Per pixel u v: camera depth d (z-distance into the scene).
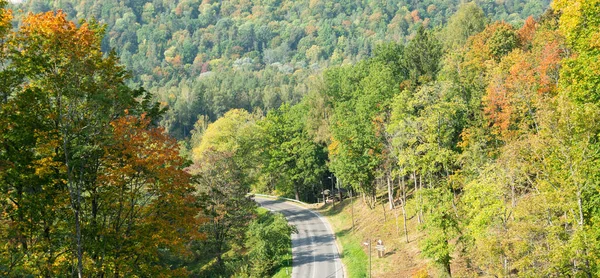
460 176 36.94
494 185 27.55
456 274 35.47
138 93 28.39
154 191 27.62
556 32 46.34
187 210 28.25
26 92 23.31
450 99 46.81
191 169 58.88
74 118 24.83
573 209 23.55
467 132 42.09
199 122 155.38
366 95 59.22
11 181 23.25
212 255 54.47
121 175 25.80
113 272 27.44
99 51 25.84
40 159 24.20
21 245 24.59
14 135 23.03
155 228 27.45
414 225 54.75
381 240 54.84
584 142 22.73
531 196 24.89
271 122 94.75
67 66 24.31
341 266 52.19
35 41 23.72
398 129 46.38
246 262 53.28
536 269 23.06
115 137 24.84
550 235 22.53
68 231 24.72
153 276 27.61
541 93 37.84
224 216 53.09
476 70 58.44
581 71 27.38
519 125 38.59
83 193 27.44
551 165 24.42
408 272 44.12
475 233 27.91
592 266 22.03
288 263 54.53
